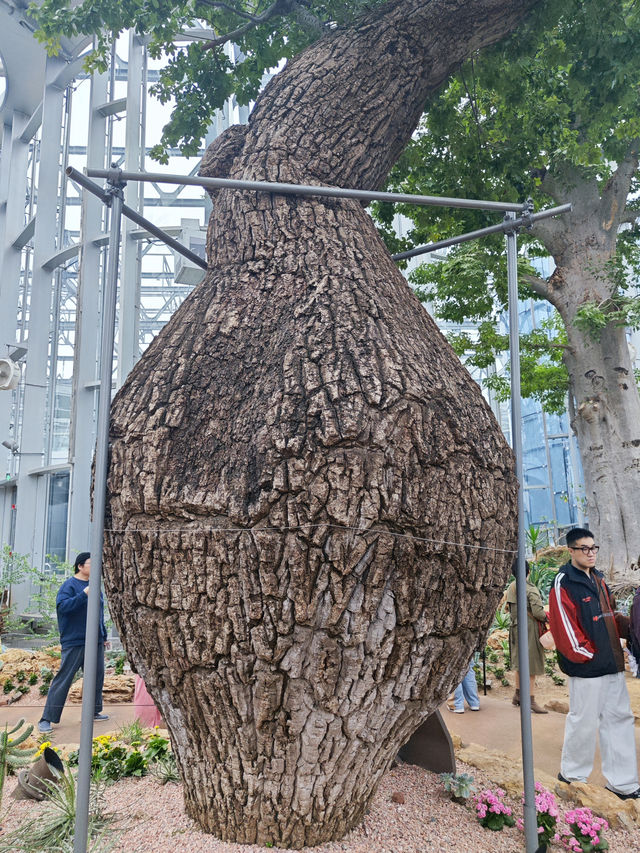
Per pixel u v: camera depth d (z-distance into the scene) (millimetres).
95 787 3152
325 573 2080
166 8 4770
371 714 2295
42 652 7918
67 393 13953
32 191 15664
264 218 2867
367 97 3342
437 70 3760
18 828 2840
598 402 10648
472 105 5352
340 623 2123
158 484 2246
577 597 3824
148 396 2439
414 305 2854
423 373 2428
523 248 13062
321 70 3354
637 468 10289
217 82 5527
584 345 10711
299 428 2166
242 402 2367
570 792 3463
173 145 5688
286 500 2092
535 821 2617
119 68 13227
